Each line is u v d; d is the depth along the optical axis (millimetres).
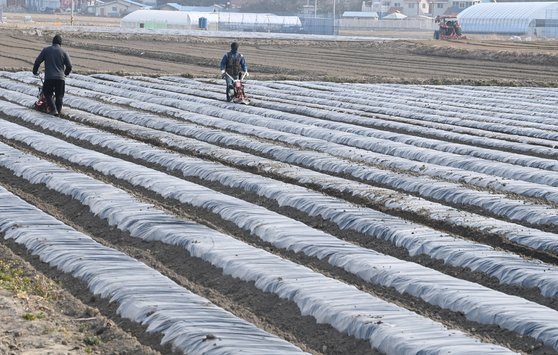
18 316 15812
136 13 195375
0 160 29516
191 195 24844
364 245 21438
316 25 186750
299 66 80938
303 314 16531
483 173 30469
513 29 170375
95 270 18281
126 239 21406
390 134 37000
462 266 19422
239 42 117312
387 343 14883
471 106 49812
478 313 16531
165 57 87312
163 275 18453
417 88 61250
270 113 42719
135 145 31969
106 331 15367
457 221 22594
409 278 18141
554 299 17672
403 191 27031
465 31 177750
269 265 18734
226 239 20625
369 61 90750
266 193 25531
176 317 15703
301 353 14305
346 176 28922
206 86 56875
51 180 26484
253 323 16344
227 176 27234
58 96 39438
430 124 41094
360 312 16078
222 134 34969
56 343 14758
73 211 23984
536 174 29406
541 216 23500
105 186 25641
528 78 74438
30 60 76250
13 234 21219
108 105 43062
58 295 17109
